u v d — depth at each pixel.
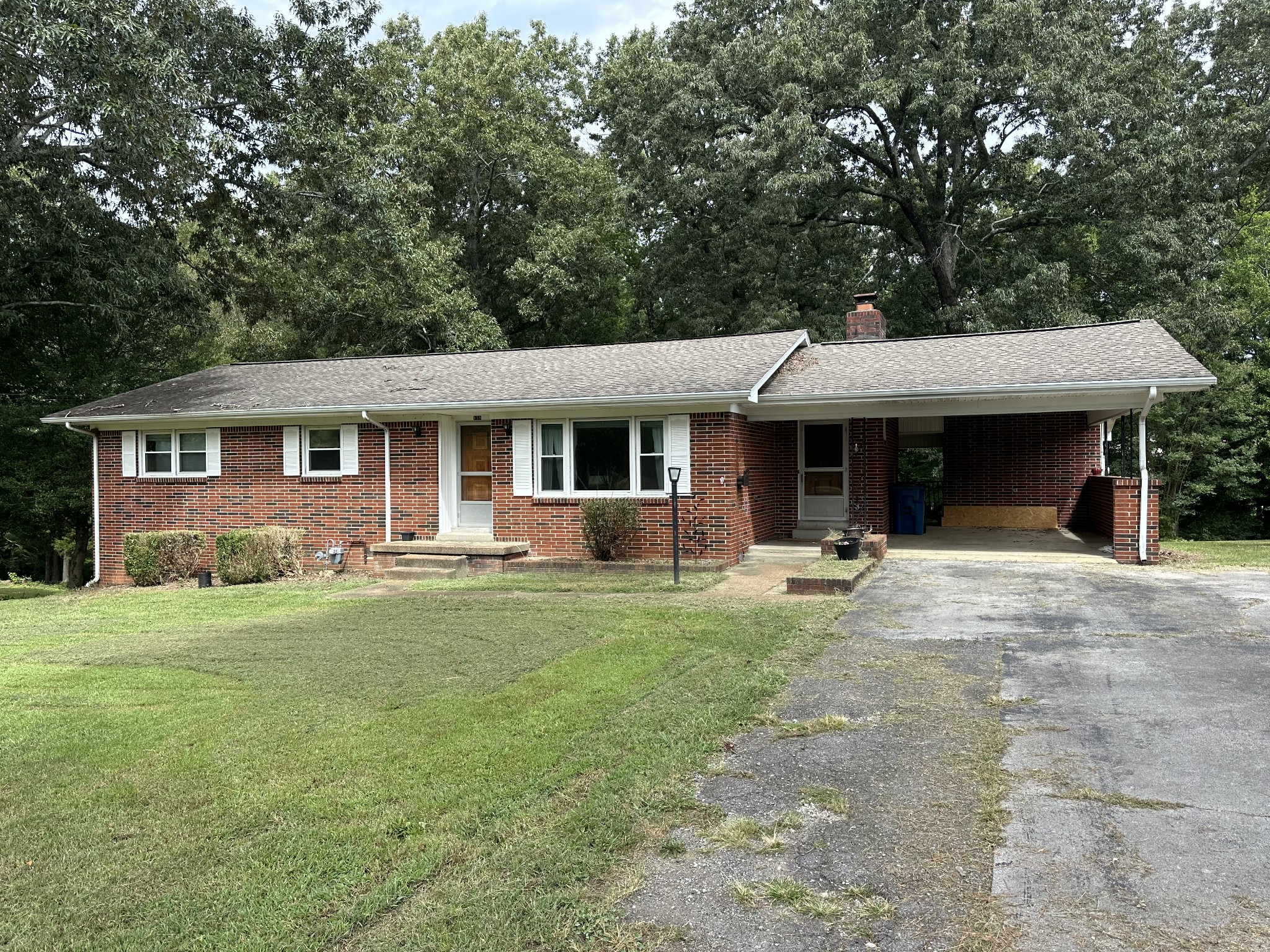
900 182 28.27
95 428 16.91
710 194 25.73
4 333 20.08
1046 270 23.81
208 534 16.22
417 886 3.59
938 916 3.27
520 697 6.29
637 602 10.37
